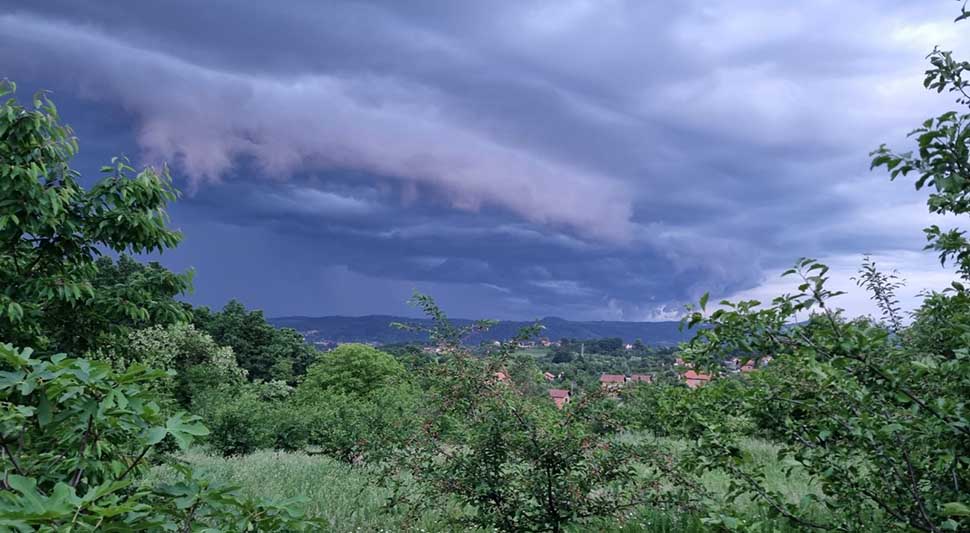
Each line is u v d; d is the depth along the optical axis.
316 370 45.53
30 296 5.53
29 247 5.89
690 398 4.02
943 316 3.24
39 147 5.53
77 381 1.93
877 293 3.88
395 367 43.91
